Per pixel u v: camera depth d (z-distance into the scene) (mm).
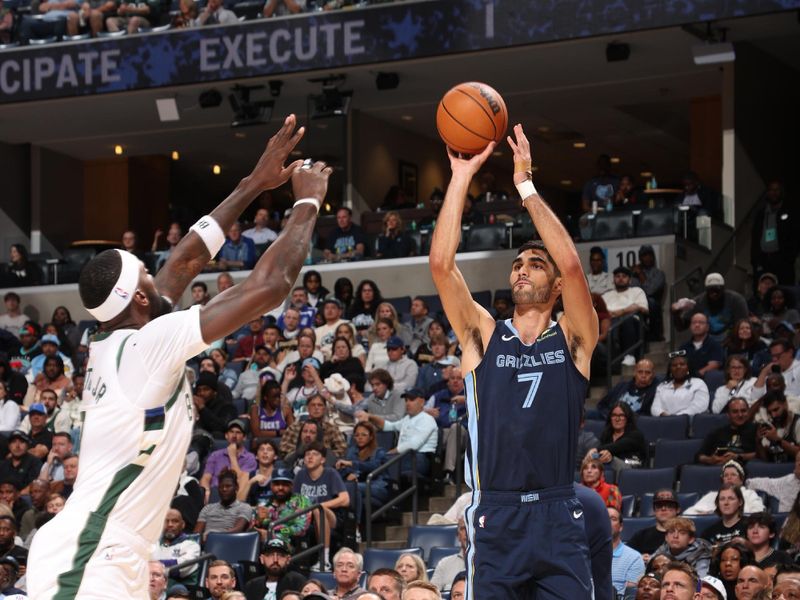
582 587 5152
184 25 24203
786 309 19016
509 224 22562
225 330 4242
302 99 25984
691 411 16391
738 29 22656
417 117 27500
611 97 26062
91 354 4391
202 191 32688
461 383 17156
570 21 21562
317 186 4410
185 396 4367
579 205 34875
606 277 20438
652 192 23844
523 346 5355
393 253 23078
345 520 14992
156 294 4496
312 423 16031
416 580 10250
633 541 12922
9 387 19766
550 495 5219
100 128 27953
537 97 26047
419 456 16125
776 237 21578
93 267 4398
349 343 18500
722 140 24516
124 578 4184
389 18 22609
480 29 22078
